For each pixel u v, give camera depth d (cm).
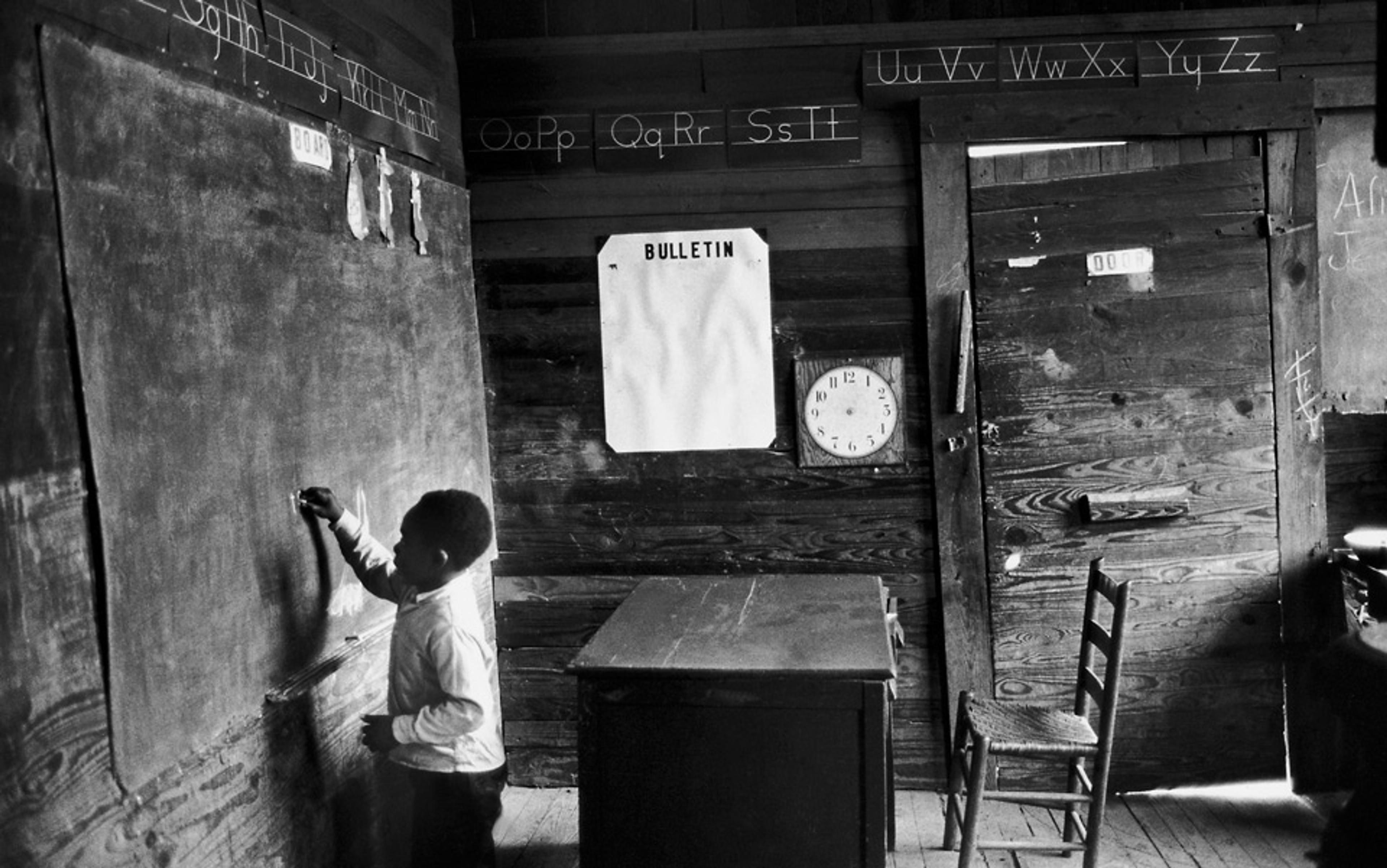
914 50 359
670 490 379
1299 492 360
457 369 355
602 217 373
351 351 273
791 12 364
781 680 244
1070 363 362
